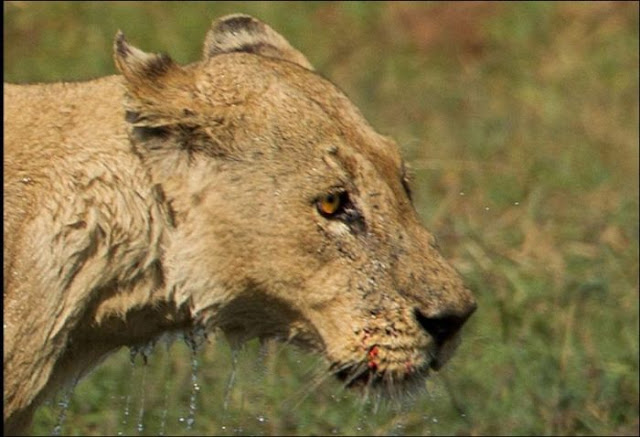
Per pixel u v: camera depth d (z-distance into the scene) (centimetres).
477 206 1475
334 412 1144
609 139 1694
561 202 1510
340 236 826
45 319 816
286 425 1148
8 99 842
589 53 1934
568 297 1285
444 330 837
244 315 851
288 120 830
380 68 1914
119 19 1877
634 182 1564
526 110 1798
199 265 826
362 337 826
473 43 1975
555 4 2016
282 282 830
